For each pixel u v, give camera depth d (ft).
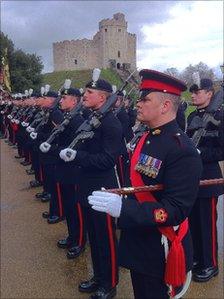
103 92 13.65
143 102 8.79
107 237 13.52
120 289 14.40
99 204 8.07
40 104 25.12
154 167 8.52
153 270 8.86
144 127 17.54
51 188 21.09
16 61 139.23
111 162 12.94
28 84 139.74
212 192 14.26
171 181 8.24
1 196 26.71
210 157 13.70
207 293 13.78
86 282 14.40
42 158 21.25
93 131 13.41
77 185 14.44
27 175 32.73
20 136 38.34
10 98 58.39
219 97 13.79
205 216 14.48
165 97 8.66
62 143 17.66
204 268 14.69
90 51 202.80
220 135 13.41
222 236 18.28
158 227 8.62
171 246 8.61
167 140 8.56
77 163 13.34
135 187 8.57
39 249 17.97
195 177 8.26
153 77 8.65
